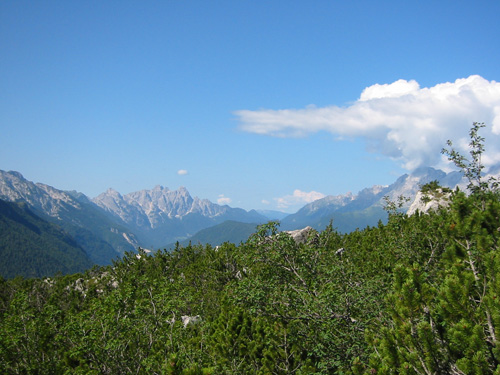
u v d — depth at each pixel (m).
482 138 17.92
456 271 10.02
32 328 19.95
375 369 9.48
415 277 10.13
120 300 20.52
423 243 25.17
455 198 13.50
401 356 9.28
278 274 20.23
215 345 18.38
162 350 18.02
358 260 28.02
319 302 16.03
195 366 10.36
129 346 18.94
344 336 15.13
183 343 18.66
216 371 15.66
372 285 16.36
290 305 17.45
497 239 11.54
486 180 17.77
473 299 9.41
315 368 15.29
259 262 20.97
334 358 14.59
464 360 8.29
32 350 19.56
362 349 13.88
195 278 52.19
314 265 19.91
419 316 9.69
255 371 16.94
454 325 8.91
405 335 9.45
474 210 12.66
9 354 19.09
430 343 8.80
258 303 17.97
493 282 8.95
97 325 17.91
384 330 9.95
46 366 19.19
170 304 20.80
